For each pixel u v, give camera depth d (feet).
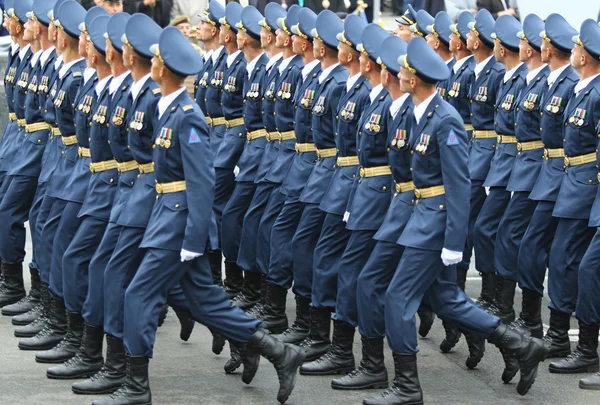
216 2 102.17
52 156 88.79
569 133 82.38
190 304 72.08
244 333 72.84
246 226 94.32
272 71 93.61
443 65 71.00
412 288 71.10
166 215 70.03
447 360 83.87
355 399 74.43
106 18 78.33
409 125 72.23
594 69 81.82
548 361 84.02
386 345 87.76
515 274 91.30
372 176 76.79
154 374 79.30
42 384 76.38
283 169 91.45
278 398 72.95
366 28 76.69
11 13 95.50
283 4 132.16
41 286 87.20
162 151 69.87
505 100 94.32
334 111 83.20
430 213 71.05
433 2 134.72
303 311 87.30
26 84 94.99
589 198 81.92
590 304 79.56
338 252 81.71
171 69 69.82
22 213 94.63
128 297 69.82
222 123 101.55
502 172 94.02
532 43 89.97
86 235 77.92
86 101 79.92
